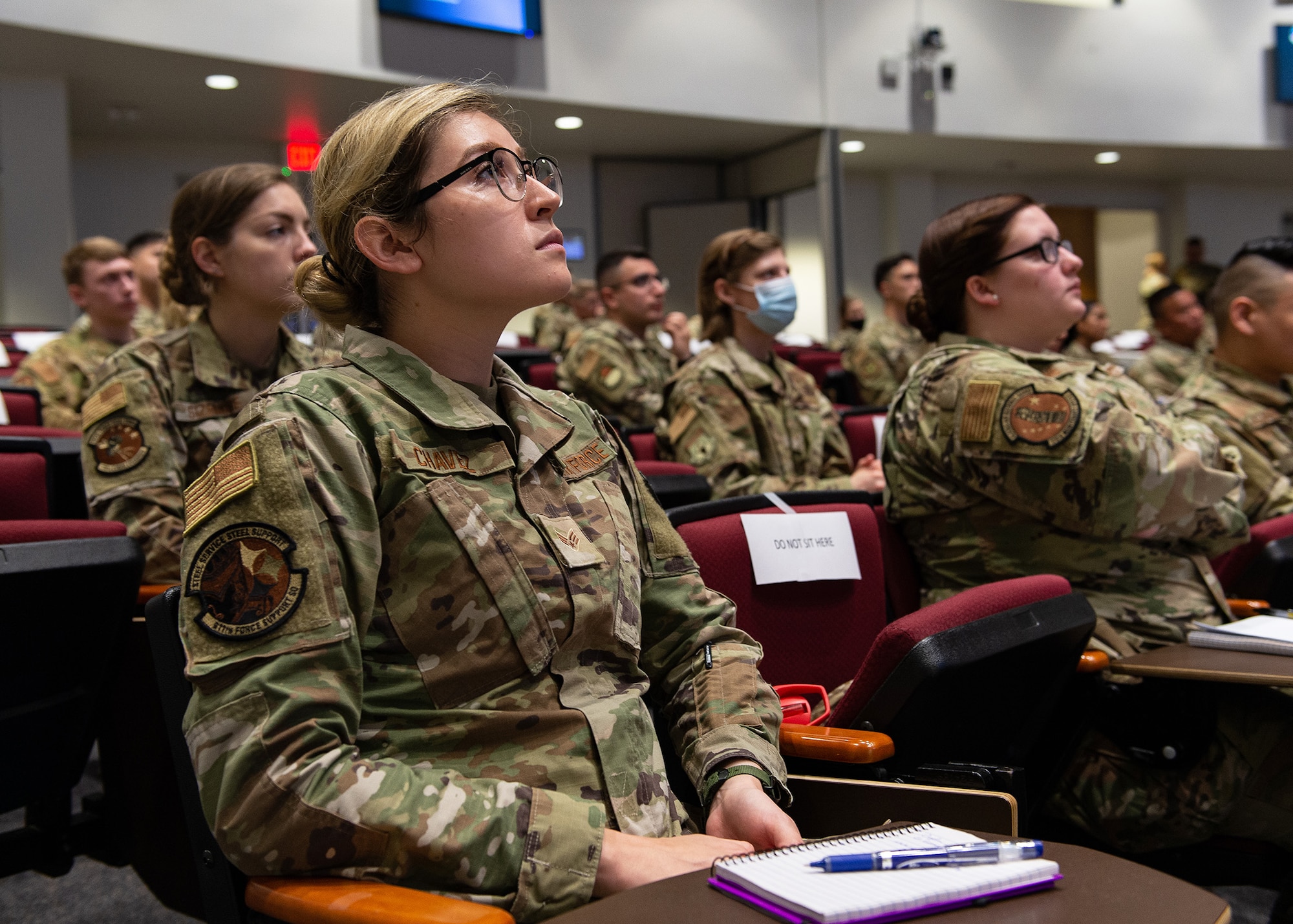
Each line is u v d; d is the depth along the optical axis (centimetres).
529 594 97
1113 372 180
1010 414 163
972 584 175
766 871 74
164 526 184
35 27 607
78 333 427
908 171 1166
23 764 121
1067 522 162
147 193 875
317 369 100
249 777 81
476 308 105
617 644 103
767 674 141
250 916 87
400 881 81
